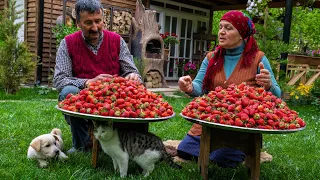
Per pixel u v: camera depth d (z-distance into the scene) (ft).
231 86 5.61
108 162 6.63
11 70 16.11
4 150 7.04
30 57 16.97
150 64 20.34
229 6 25.54
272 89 5.82
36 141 6.16
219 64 6.36
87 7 6.48
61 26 17.54
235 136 5.43
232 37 6.08
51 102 13.89
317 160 7.61
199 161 5.84
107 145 5.63
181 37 25.25
